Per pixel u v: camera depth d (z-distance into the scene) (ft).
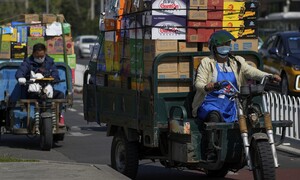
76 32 422.82
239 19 59.00
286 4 423.64
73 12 420.36
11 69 84.48
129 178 57.16
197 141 53.01
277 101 88.12
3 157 68.59
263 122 51.78
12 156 74.13
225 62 54.75
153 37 55.72
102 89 65.00
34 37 91.71
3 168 61.00
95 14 482.28
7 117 84.17
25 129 82.02
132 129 59.57
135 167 60.39
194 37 57.06
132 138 59.72
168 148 55.98
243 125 50.16
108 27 63.98
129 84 60.08
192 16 56.80
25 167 61.62
